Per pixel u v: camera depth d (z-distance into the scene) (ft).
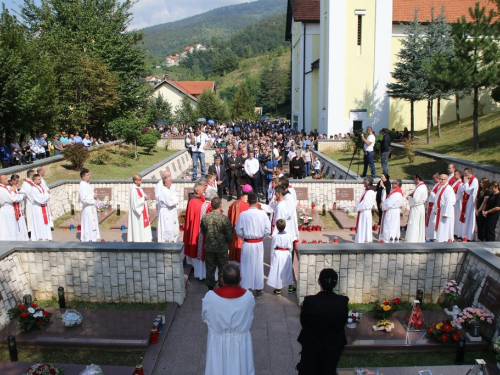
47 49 85.92
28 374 19.40
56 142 67.67
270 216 38.11
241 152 58.65
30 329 23.35
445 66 58.18
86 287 27.27
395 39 111.14
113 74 98.07
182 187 53.42
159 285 27.04
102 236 42.14
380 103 104.83
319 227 44.32
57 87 81.97
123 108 105.60
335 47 103.45
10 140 68.13
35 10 101.24
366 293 27.27
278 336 24.08
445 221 38.50
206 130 133.18
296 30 157.58
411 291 27.32
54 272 27.25
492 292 23.66
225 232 27.84
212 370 17.31
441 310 26.27
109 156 71.92
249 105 236.63
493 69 54.75
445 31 86.33
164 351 22.62
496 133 66.08
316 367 17.21
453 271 27.20
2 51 60.59
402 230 43.80
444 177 38.55
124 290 27.14
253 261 28.19
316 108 135.95
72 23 101.09
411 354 22.24
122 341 22.38
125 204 53.01
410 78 84.94
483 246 27.12
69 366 20.52
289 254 28.73
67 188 52.80
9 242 27.68
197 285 30.37
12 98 61.77
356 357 21.91
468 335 22.79
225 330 17.24
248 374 17.62
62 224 45.21
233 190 60.18
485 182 37.81
